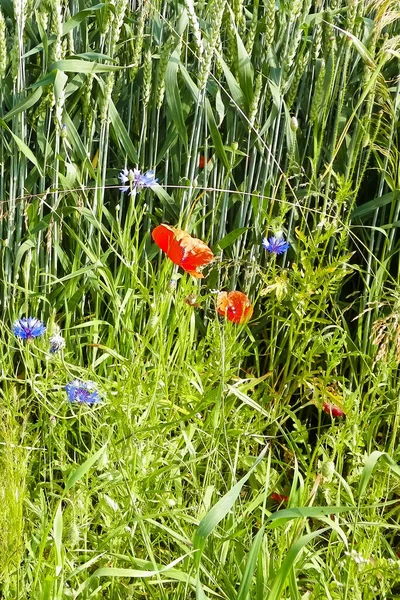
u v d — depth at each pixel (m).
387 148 3.25
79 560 2.10
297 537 1.99
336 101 3.36
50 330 2.57
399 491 2.55
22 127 3.01
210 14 3.27
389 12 2.93
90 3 3.25
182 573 1.85
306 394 2.75
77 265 3.07
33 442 2.38
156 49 3.27
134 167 3.32
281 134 3.25
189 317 2.74
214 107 3.35
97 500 2.55
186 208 3.10
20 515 1.98
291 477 2.86
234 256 3.27
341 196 2.88
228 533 2.10
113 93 3.27
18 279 3.18
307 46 3.45
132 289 2.82
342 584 2.03
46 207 3.28
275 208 3.34
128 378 2.41
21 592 1.93
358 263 3.44
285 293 2.92
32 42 3.22
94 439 2.34
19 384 2.88
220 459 2.59
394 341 2.67
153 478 2.27
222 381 2.25
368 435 2.67
